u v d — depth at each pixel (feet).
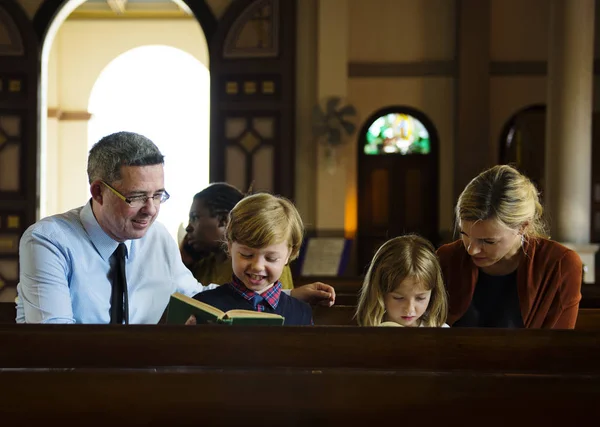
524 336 6.35
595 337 6.32
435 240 38.93
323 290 9.41
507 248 8.75
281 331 6.36
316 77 37.37
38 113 36.78
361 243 39.29
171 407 6.06
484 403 6.03
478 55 38.04
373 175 39.37
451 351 6.35
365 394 6.06
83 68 57.62
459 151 38.19
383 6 39.06
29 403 6.06
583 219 31.73
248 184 37.04
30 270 8.04
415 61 38.93
